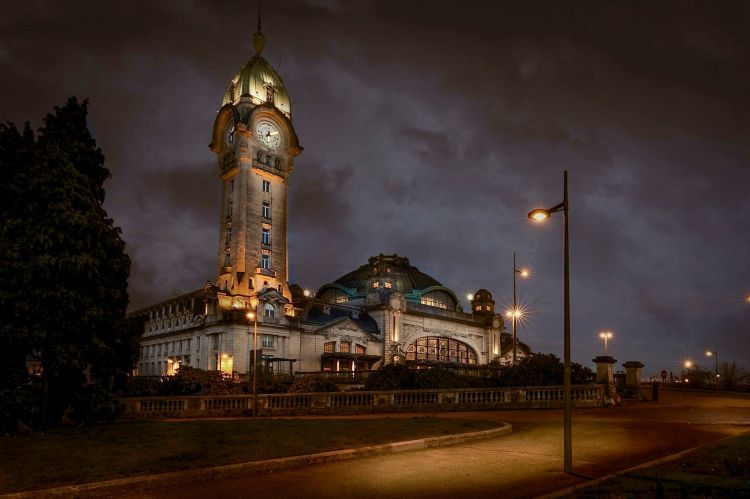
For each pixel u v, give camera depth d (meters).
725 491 12.12
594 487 13.02
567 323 16.33
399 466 16.42
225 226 101.12
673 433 22.86
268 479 14.77
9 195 26.94
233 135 102.94
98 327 28.52
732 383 71.38
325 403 35.00
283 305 91.94
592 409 33.75
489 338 127.56
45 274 25.77
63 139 30.97
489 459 17.55
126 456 16.38
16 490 12.70
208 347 88.69
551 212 17.50
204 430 21.95
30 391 26.34
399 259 130.75
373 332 105.88
